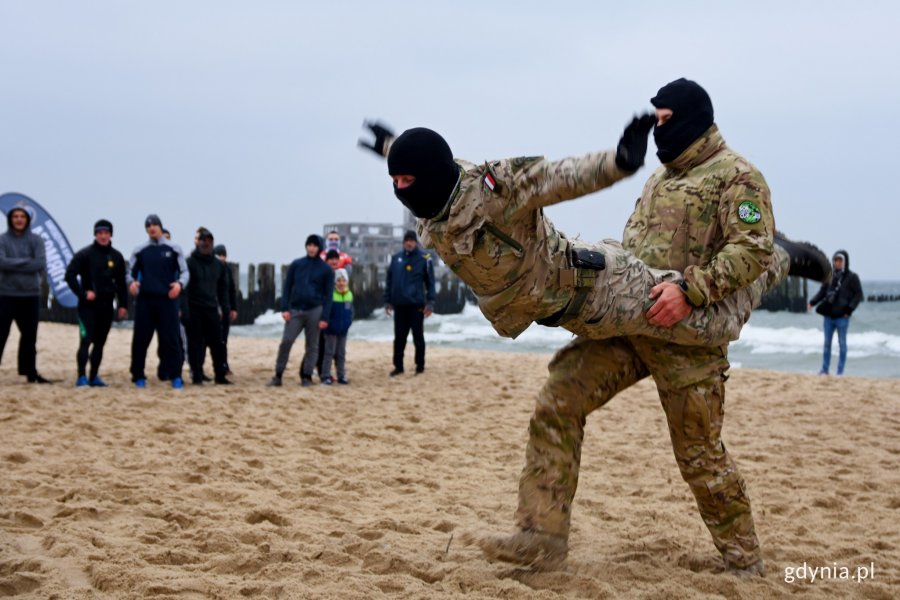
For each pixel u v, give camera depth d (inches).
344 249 2438.5
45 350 680.4
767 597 156.3
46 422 337.7
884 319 1600.6
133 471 259.6
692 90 160.2
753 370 573.9
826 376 534.9
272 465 277.4
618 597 152.0
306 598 145.9
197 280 492.7
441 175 137.4
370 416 383.6
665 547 186.4
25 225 470.0
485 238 140.1
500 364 609.0
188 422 352.2
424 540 188.1
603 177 128.4
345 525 201.8
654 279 152.6
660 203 162.9
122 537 187.0
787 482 261.7
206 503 224.4
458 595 149.4
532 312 148.2
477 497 237.9
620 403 419.5
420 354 551.8
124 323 1339.8
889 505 239.1
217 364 501.4
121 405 393.7
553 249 145.3
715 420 161.8
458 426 358.0
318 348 499.8
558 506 162.6
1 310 467.2
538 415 164.4
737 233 151.9
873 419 382.0
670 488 252.8
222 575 162.1
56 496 225.5
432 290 550.0
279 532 192.2
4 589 151.6
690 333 153.3
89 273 465.7
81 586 154.3
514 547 162.2
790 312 1743.4
